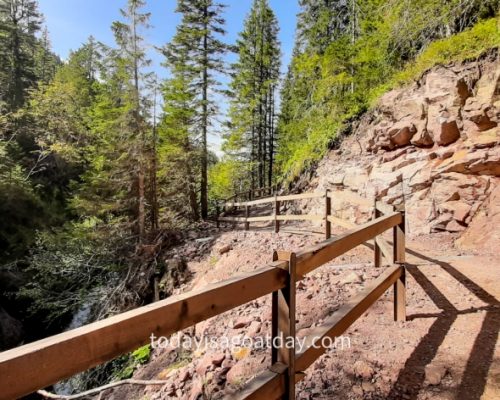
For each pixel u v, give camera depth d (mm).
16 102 25406
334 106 13102
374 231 3180
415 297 4211
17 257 14977
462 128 7688
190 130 17500
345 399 2508
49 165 21359
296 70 15820
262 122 29016
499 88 7117
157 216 16016
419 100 8648
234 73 18469
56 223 17828
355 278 4918
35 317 14234
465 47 8312
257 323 4289
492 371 2645
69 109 21938
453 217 7250
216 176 25703
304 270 2062
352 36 14609
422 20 9391
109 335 1118
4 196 16359
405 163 8523
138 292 11148
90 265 12578
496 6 8648
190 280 9875
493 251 5793
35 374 925
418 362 2830
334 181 10508
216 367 3715
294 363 1927
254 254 8422
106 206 14445
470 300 3967
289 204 14844
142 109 15164
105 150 14891
